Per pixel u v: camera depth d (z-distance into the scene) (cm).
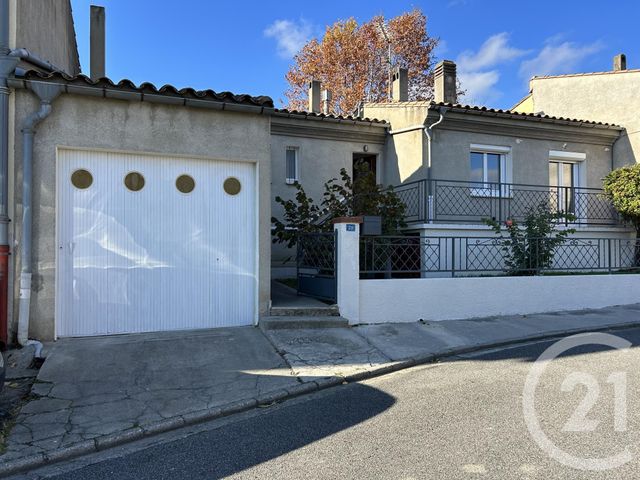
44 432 416
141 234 704
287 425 436
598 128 1341
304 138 1269
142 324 703
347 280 789
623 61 1476
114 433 415
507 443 376
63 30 962
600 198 1320
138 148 687
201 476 345
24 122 630
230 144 735
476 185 1236
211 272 739
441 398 490
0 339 609
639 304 1046
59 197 665
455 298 875
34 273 640
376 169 1352
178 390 514
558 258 1148
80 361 582
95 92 656
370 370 586
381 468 343
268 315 757
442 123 1194
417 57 2669
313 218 951
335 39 2634
